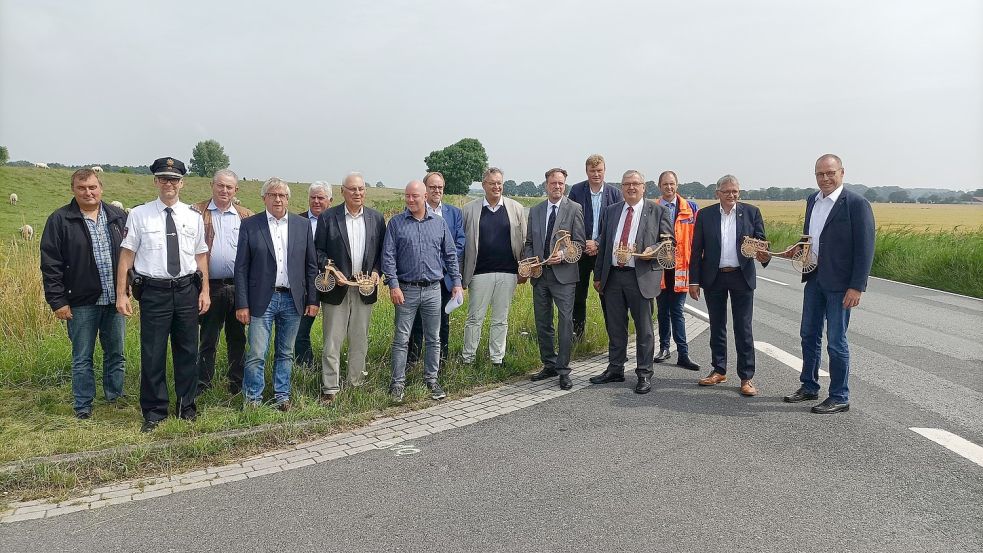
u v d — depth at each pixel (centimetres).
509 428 480
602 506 347
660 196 690
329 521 331
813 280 539
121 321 519
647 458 416
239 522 331
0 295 709
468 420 500
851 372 643
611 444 443
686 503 350
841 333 515
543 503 351
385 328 724
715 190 586
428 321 565
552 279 598
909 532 318
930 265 1459
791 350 750
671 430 472
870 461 410
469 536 314
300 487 375
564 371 588
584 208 707
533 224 617
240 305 500
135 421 479
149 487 377
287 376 519
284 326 514
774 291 1310
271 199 499
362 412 518
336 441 455
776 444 441
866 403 538
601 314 859
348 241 542
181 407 483
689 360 675
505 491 367
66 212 475
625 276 585
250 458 423
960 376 628
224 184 550
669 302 680
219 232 554
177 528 325
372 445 446
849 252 509
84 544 309
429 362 567
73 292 475
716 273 578
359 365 557
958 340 807
